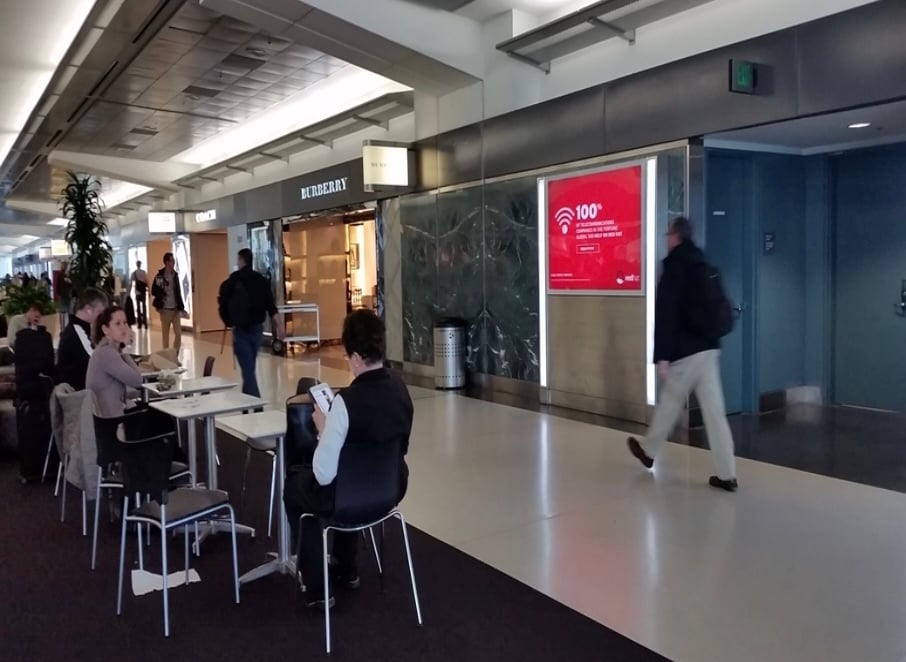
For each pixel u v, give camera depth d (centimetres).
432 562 387
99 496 405
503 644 303
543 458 577
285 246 1438
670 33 654
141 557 391
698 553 385
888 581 346
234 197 1600
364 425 297
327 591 307
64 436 462
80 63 947
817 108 534
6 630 328
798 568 362
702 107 614
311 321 1450
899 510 437
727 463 482
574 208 750
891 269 697
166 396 504
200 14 778
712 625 310
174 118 1285
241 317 789
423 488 509
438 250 969
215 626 327
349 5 747
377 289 1124
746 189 718
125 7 756
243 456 626
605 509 456
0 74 1105
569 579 361
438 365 913
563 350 780
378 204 1106
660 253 664
